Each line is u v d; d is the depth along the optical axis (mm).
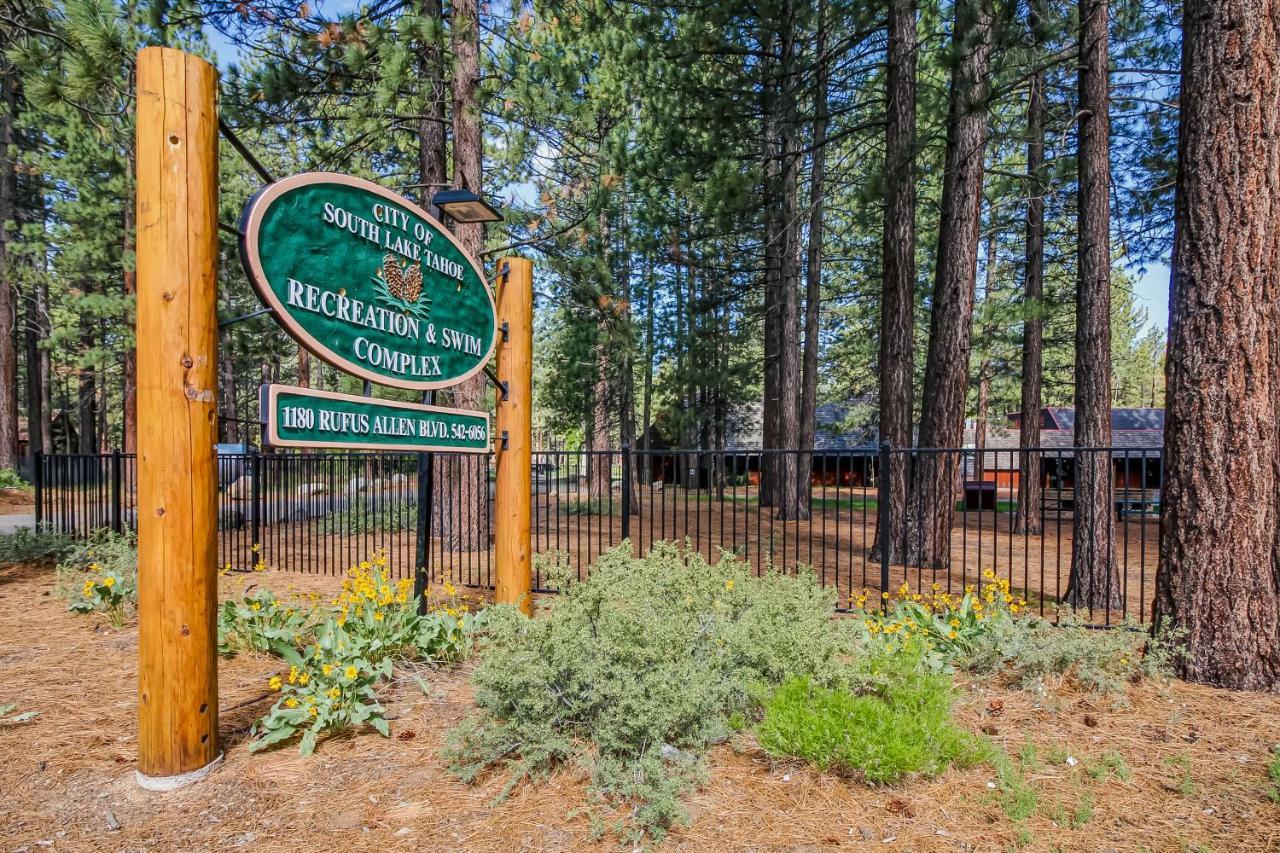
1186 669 3885
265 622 4410
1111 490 6008
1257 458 3736
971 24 6688
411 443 3936
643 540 9797
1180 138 3986
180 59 2695
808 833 2439
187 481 2732
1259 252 3701
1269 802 2617
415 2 7512
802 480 13688
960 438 7508
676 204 13062
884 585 5371
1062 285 17734
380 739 3176
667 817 2469
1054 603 6289
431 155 8547
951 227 7414
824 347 27625
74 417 30547
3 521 10266
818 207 12992
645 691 2932
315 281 3256
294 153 13133
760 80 9711
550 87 8383
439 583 6711
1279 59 3664
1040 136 8039
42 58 6684
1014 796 2654
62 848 2334
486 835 2422
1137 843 2369
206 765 2820
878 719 2848
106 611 5328
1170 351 4031
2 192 16500
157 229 2658
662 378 16109
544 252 10438
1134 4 8930
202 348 2764
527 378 4945
